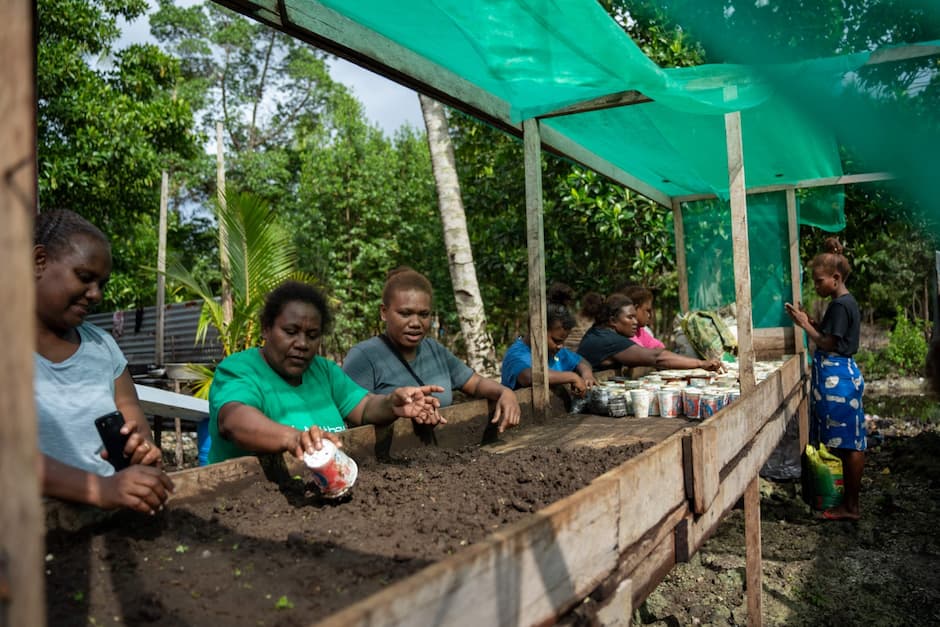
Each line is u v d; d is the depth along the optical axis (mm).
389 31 2926
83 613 1334
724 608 3883
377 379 3375
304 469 2365
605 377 5141
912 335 14781
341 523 1886
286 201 22297
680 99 3455
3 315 665
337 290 16297
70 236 1856
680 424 3637
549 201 8156
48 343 1911
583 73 3297
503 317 12867
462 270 7625
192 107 26281
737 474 3039
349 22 2814
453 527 1825
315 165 18109
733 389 3900
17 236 674
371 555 1622
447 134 7668
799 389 6074
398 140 20453
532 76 3295
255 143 29812
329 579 1481
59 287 1841
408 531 1812
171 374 7332
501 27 2754
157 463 1913
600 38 2818
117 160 11680
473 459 2756
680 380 4723
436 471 2502
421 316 3396
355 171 17531
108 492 1638
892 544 4816
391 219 17438
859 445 5273
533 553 1333
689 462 2328
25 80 685
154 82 13930
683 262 7281
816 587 4172
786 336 6824
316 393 2723
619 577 1763
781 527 5199
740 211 3693
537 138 4062
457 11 2637
